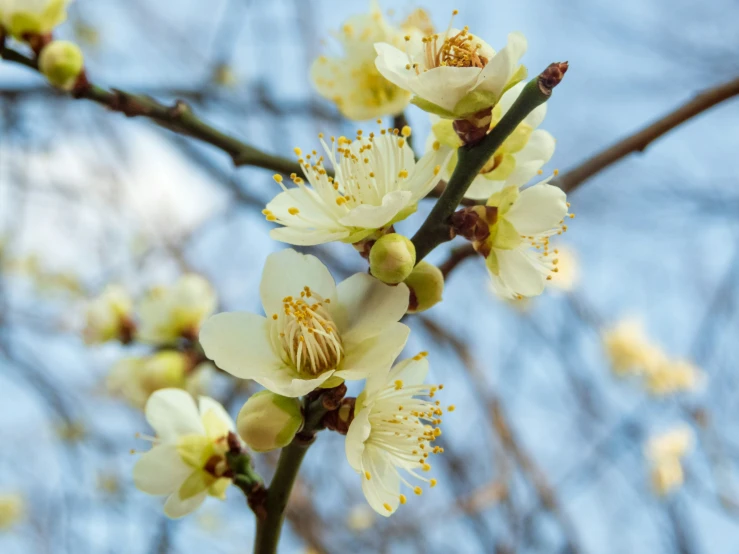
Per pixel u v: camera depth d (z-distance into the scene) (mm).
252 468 245
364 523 600
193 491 246
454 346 505
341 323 228
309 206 232
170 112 283
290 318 228
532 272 234
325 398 225
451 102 226
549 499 497
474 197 246
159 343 313
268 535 236
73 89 277
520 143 243
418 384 239
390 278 222
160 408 250
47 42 281
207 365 311
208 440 248
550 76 224
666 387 587
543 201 232
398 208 221
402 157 233
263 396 224
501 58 223
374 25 277
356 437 219
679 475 547
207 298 316
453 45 231
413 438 235
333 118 466
